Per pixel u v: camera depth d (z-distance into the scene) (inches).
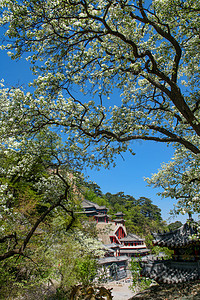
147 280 498.6
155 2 320.5
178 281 312.5
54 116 328.5
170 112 418.6
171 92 335.0
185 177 365.7
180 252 344.5
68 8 313.7
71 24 310.5
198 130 322.0
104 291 267.6
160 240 355.6
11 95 293.4
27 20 293.0
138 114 346.0
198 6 318.3
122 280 1274.6
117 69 315.0
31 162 365.1
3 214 342.6
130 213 3053.6
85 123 338.3
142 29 357.4
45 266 439.2
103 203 2721.5
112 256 1494.8
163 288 313.6
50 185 407.2
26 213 464.1
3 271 374.9
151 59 326.6
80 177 380.8
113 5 308.0
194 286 282.8
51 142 378.9
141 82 441.7
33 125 320.2
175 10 317.4
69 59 329.7
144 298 284.7
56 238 476.7
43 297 434.3
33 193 501.7
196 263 318.7
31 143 343.9
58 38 318.7
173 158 464.1
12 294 368.5
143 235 2578.7
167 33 327.6
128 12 303.6
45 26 309.7
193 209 283.6
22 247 314.7
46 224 503.5
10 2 271.0
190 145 327.3
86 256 511.2
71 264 487.8
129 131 334.0
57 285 520.1
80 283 486.3
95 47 328.2
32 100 298.8
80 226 521.7
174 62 341.7
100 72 325.1
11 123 296.2
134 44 317.4
